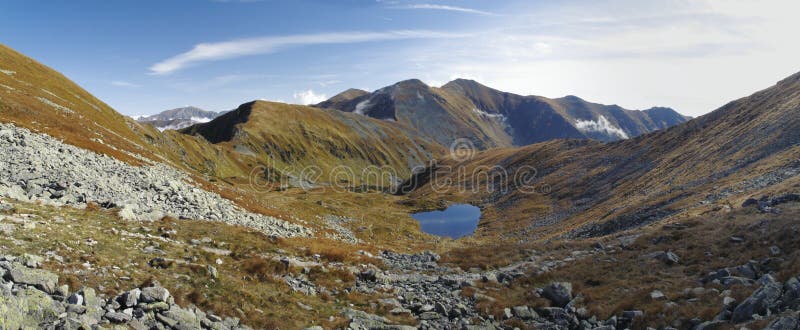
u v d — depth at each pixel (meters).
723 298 18.94
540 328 21.25
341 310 21.45
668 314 18.92
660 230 36.25
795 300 15.51
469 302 25.00
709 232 31.17
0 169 28.75
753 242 25.94
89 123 71.12
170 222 30.20
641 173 99.19
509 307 24.06
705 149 84.88
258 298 19.22
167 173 56.12
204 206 39.41
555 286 25.69
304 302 21.28
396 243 69.06
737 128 85.25
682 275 24.80
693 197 56.81
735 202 41.88
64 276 13.93
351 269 30.16
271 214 54.59
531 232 87.38
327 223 74.50
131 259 18.67
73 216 23.64
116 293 14.39
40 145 38.22
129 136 96.56
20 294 11.32
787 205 31.95
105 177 36.44
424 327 20.67
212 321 15.49
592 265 30.44
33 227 18.59
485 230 101.12
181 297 15.97
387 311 22.53
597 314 21.53
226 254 25.86
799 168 46.97
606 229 60.75
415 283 29.19
